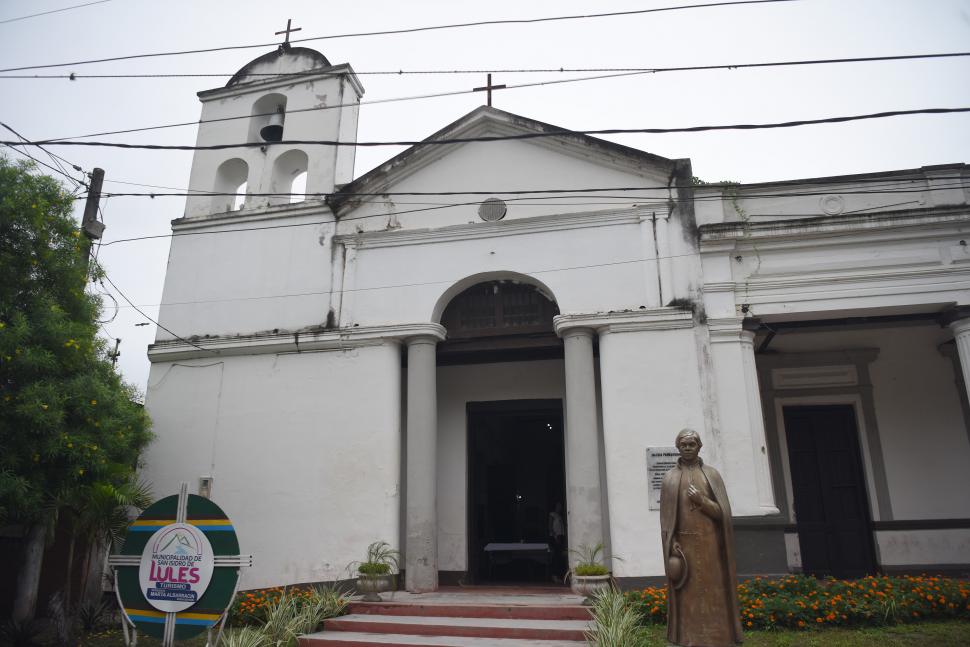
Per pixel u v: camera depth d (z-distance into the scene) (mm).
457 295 13055
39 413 8641
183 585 7289
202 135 15195
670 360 11117
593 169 12414
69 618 9461
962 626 8266
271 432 12547
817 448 13648
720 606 5805
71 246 10117
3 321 9039
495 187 12719
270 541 11977
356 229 13203
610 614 8156
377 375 12305
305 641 8570
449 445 13844
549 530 14547
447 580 13031
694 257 11523
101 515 9484
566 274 11914
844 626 8422
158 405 13281
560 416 14508
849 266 11109
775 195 11719
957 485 12711
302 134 14352
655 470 10688
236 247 13852
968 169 11195
